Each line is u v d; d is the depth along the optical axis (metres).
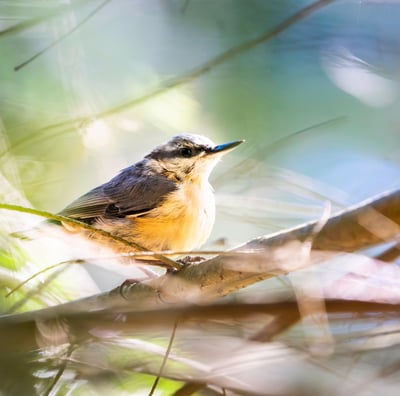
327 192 4.46
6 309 4.41
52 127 4.49
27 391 4.37
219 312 4.34
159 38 4.61
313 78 4.63
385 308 4.32
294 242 4.34
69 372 4.39
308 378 4.37
